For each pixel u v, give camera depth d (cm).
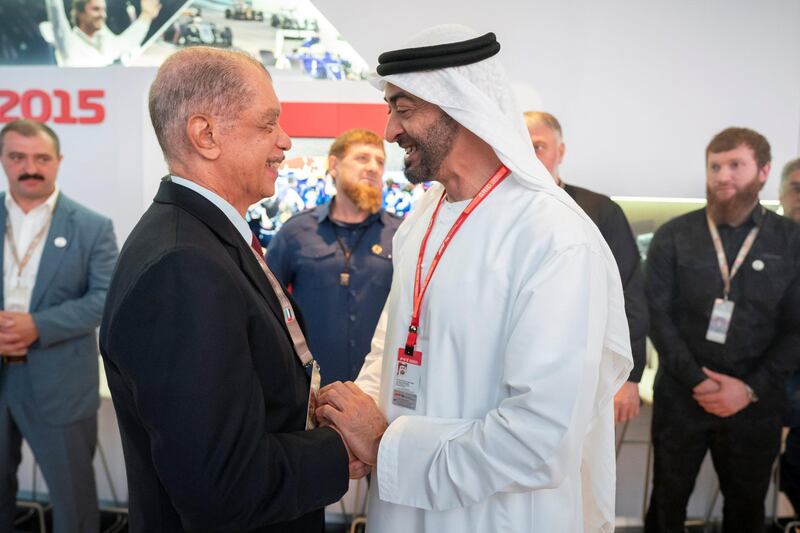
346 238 299
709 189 285
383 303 292
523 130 136
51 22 313
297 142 313
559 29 305
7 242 280
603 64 306
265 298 115
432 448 123
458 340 128
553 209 124
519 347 115
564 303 115
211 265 99
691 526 321
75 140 316
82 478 283
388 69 127
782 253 275
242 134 113
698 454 283
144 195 315
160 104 111
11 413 278
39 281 274
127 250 105
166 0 310
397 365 140
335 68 311
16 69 316
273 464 104
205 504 95
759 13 303
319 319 292
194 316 95
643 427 319
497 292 125
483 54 127
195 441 93
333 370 290
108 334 99
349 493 328
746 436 274
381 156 299
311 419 126
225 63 112
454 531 127
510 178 135
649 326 287
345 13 308
